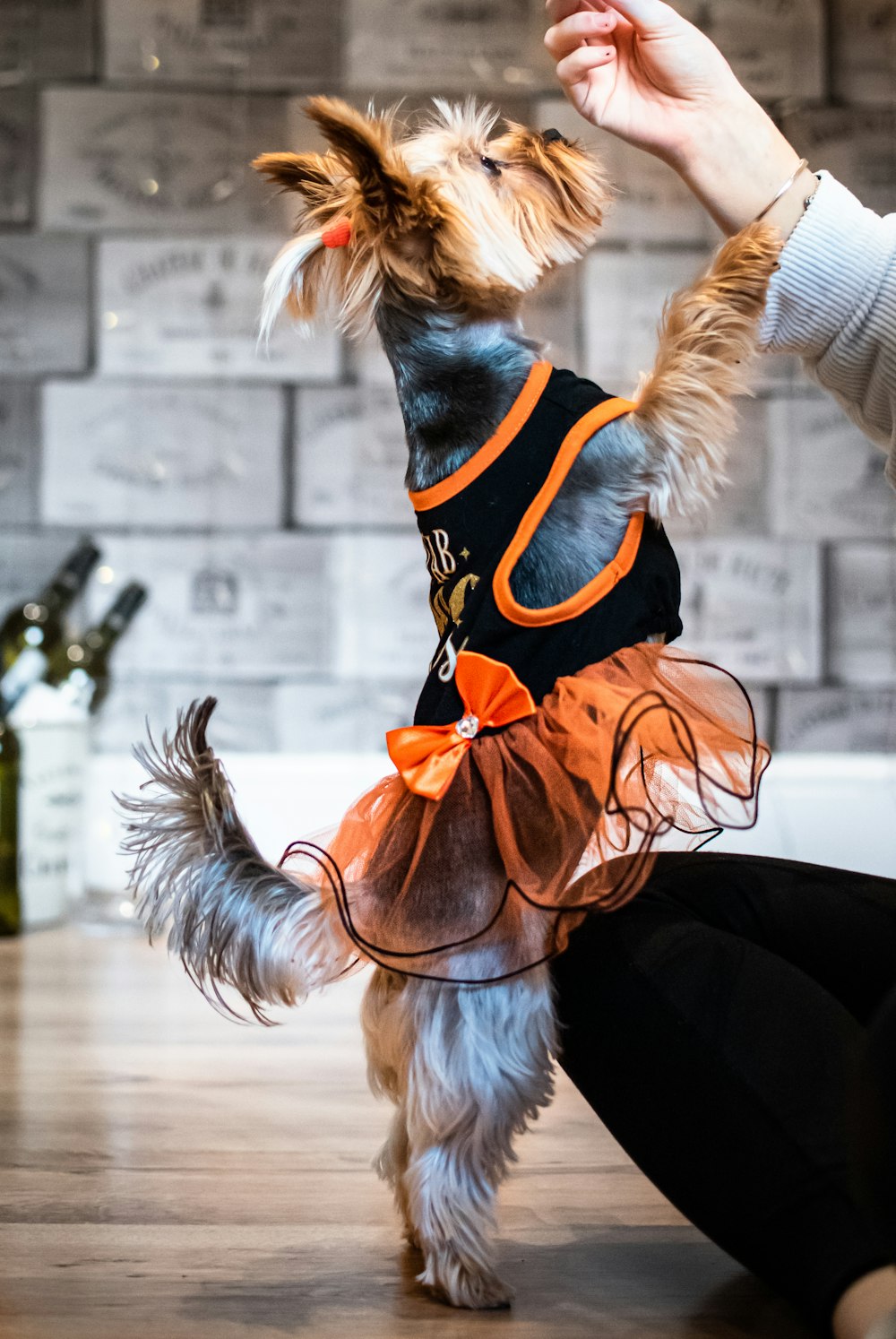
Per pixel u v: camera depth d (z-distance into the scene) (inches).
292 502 104.3
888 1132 27.8
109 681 102.3
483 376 41.4
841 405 48.4
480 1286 39.3
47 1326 37.6
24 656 96.9
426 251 40.7
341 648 104.7
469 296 40.9
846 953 42.1
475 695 39.4
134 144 102.3
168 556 104.4
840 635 104.0
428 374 41.8
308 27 101.2
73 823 100.3
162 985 83.2
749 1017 36.5
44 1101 60.3
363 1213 47.2
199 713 41.3
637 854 36.2
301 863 43.9
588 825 37.6
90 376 103.7
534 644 39.5
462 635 40.2
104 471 104.0
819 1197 32.8
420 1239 40.9
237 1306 39.2
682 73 45.7
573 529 39.7
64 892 99.6
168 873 40.7
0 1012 76.4
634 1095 37.9
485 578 40.0
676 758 37.4
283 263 42.8
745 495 103.5
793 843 102.6
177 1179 50.5
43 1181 50.1
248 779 103.0
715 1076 35.8
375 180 39.4
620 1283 41.6
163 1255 43.2
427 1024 38.7
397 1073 41.4
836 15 100.5
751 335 40.3
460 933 38.3
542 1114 60.8
